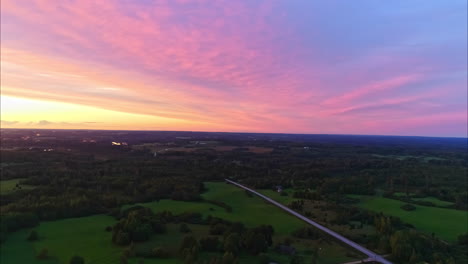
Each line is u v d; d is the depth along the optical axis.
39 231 85.56
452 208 127.12
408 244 77.81
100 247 74.94
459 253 80.94
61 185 130.12
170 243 79.00
